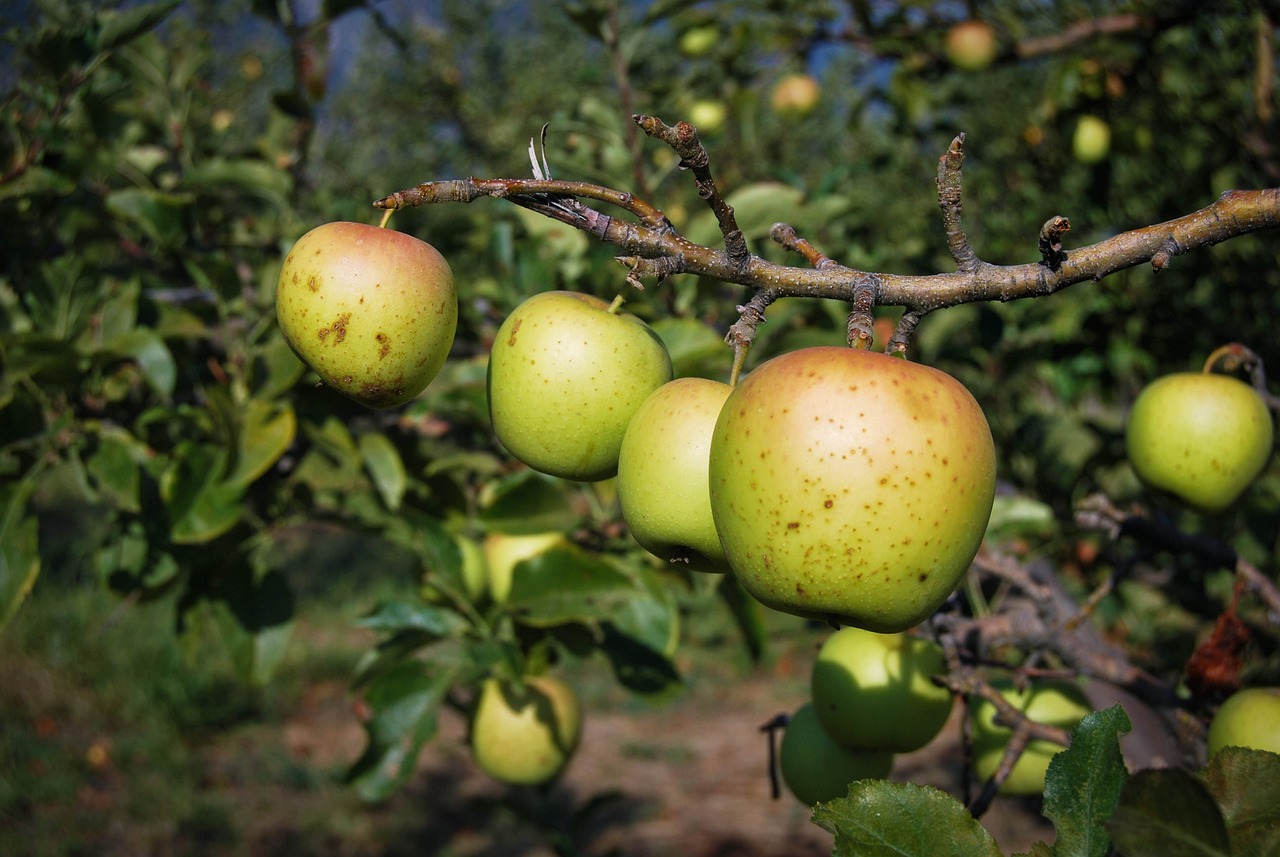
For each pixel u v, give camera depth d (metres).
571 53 3.41
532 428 0.56
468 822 2.14
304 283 0.53
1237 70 1.33
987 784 0.61
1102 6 1.38
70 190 0.88
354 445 0.81
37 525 0.78
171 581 0.84
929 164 1.89
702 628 2.93
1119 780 0.43
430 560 0.80
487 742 0.92
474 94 3.25
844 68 2.63
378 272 0.53
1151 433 0.77
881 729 0.65
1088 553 1.08
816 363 0.48
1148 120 1.36
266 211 1.13
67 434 0.81
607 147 1.10
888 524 0.47
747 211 0.93
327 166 2.67
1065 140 1.38
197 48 1.09
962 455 0.47
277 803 2.14
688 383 0.54
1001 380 1.21
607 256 0.93
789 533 0.47
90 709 2.44
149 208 0.89
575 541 0.88
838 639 0.67
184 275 1.04
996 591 0.83
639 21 1.38
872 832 0.45
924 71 1.49
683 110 1.56
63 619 2.76
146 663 2.61
